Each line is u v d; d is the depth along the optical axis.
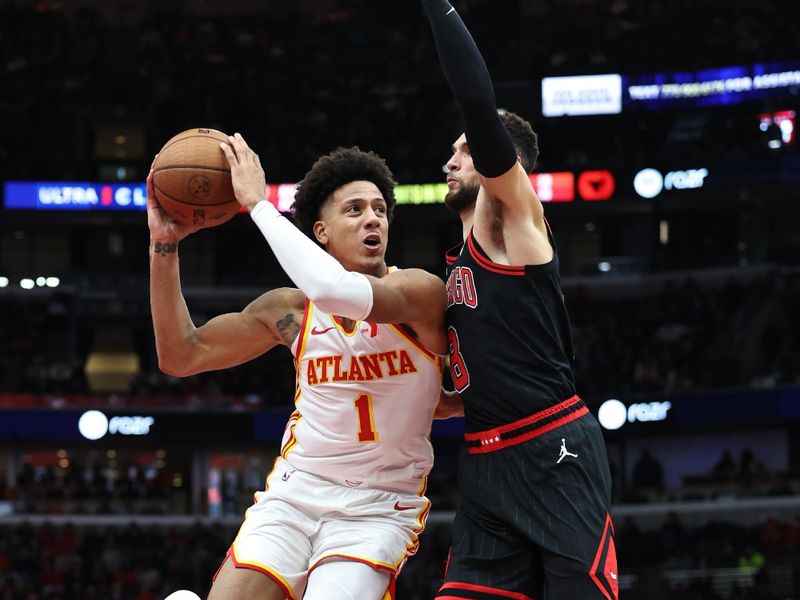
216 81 39.00
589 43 38.09
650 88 36.69
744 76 36.03
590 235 38.62
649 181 35.28
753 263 37.16
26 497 29.69
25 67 39.28
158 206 5.41
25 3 42.19
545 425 5.04
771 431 31.72
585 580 4.85
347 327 5.25
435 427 31.56
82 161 37.03
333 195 5.40
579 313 35.09
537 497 4.98
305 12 43.06
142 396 32.38
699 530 26.81
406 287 5.00
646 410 30.97
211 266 39.25
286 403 32.72
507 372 5.05
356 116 38.31
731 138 36.06
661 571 24.64
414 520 5.36
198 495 32.84
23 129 37.38
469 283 5.16
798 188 34.59
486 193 5.18
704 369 32.31
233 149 5.27
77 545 27.53
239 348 5.59
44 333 35.41
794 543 26.42
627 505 29.55
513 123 5.46
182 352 5.55
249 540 5.20
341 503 5.23
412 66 39.81
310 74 39.66
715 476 30.00
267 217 5.02
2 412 31.05
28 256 38.62
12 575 25.45
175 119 37.72
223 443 32.50
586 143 37.59
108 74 40.28
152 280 5.49
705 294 34.59
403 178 36.47
